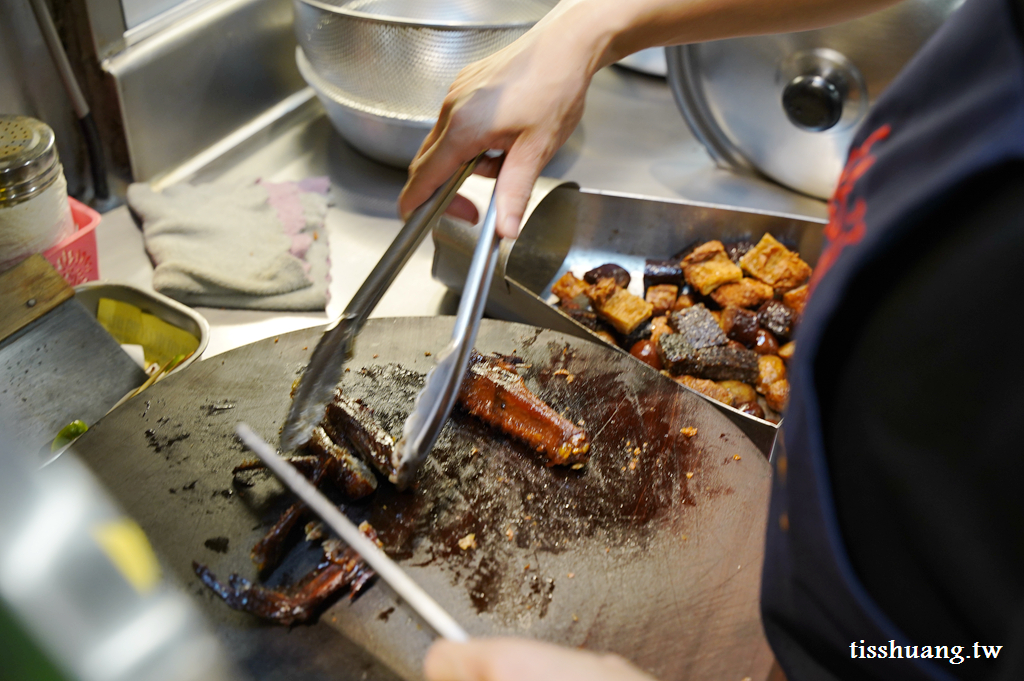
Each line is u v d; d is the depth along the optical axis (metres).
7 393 0.49
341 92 0.71
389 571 0.38
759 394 0.66
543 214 0.69
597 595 0.44
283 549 0.45
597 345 0.56
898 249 0.27
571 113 0.49
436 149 0.48
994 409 0.24
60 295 0.50
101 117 0.70
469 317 0.44
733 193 0.81
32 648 0.17
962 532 0.25
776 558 0.31
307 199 0.76
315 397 0.46
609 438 0.51
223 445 0.49
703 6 0.48
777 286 0.71
